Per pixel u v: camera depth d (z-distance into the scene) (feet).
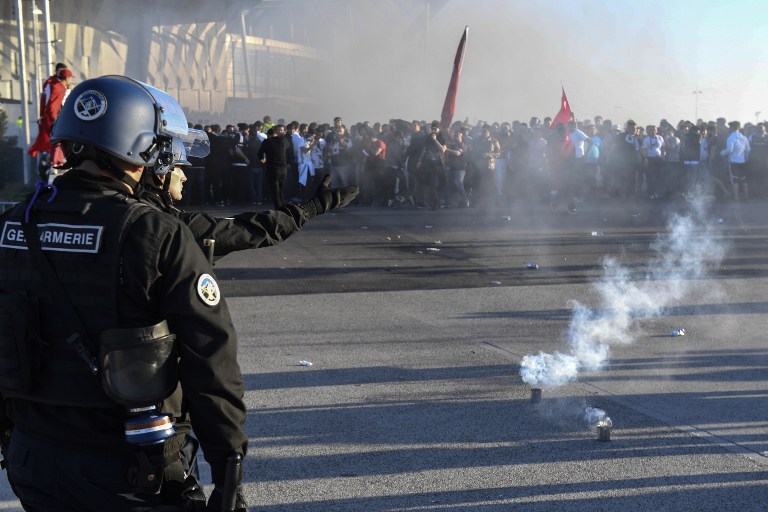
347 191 9.36
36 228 6.95
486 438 15.88
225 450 6.68
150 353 6.52
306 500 13.15
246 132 65.72
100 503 6.73
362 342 23.56
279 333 24.64
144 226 6.75
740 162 66.59
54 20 132.46
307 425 16.60
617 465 14.55
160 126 7.38
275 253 41.11
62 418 6.81
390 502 13.09
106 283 6.67
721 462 14.71
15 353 6.71
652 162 68.23
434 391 18.88
